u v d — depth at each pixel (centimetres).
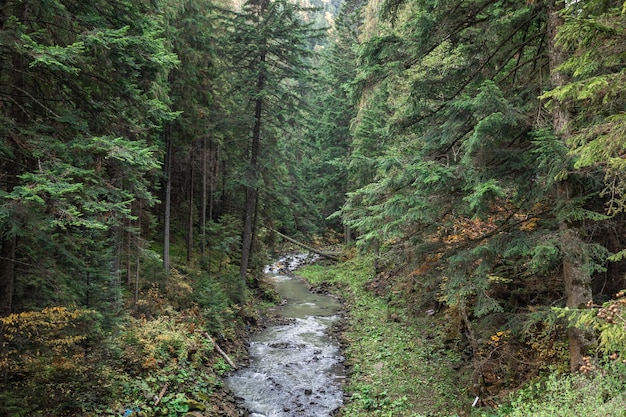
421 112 956
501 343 909
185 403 926
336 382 1179
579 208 664
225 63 1811
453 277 793
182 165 2164
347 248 3309
